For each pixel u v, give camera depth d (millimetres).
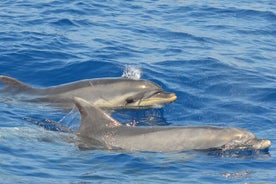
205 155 29625
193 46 44906
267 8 53875
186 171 27953
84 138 30500
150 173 27594
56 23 46781
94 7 50969
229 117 34844
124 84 36125
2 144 29312
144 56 42281
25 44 42500
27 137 30406
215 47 45094
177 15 51188
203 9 52719
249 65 42188
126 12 50812
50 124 32625
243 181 27266
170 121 34375
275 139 32062
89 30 46125
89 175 27062
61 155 28812
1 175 26375
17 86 36500
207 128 30828
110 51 42562
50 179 26438
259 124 34000
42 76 39031
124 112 35531
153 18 50031
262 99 37188
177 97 36906
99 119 30828
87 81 36375
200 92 37781
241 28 49406
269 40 47656
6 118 32844
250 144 30469
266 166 28828
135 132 30438
